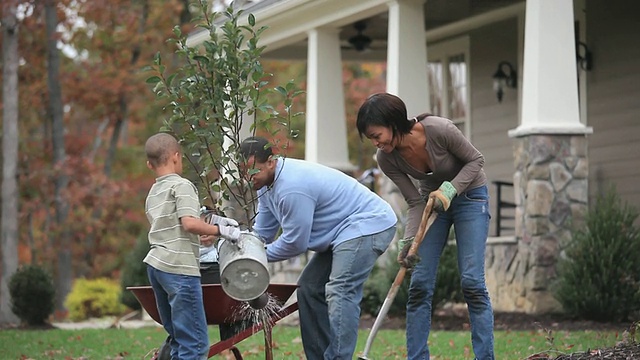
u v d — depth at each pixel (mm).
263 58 22000
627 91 16172
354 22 18875
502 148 19422
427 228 7773
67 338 13789
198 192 7820
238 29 7504
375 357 10539
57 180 27734
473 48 20359
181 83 7508
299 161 7742
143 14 29438
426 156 7863
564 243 13852
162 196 7184
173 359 7328
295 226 7492
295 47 22344
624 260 13422
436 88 22000
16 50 24547
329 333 7906
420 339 8102
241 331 7371
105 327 17062
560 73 13805
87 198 27406
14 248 24125
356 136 34375
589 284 13359
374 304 15680
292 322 16328
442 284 14742
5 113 24391
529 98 13953
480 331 7906
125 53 29172
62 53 30969
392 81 16016
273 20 18719
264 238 7965
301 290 7914
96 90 28672
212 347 7234
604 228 13547
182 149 7855
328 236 7695
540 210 13820
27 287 17281
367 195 7824
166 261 7055
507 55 19188
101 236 31406
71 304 20922
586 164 13898
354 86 33281
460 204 7945
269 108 7434
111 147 30016
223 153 7539
